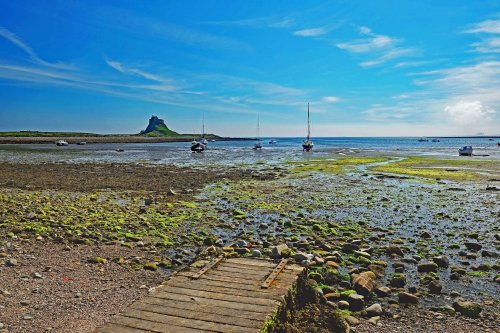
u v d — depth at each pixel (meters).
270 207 22.34
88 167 47.94
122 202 23.38
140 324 6.53
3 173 39.28
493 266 12.22
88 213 19.41
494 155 78.25
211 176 38.66
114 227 16.55
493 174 39.69
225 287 8.13
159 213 20.05
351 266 12.26
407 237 16.06
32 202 22.11
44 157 69.50
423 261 12.92
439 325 8.61
